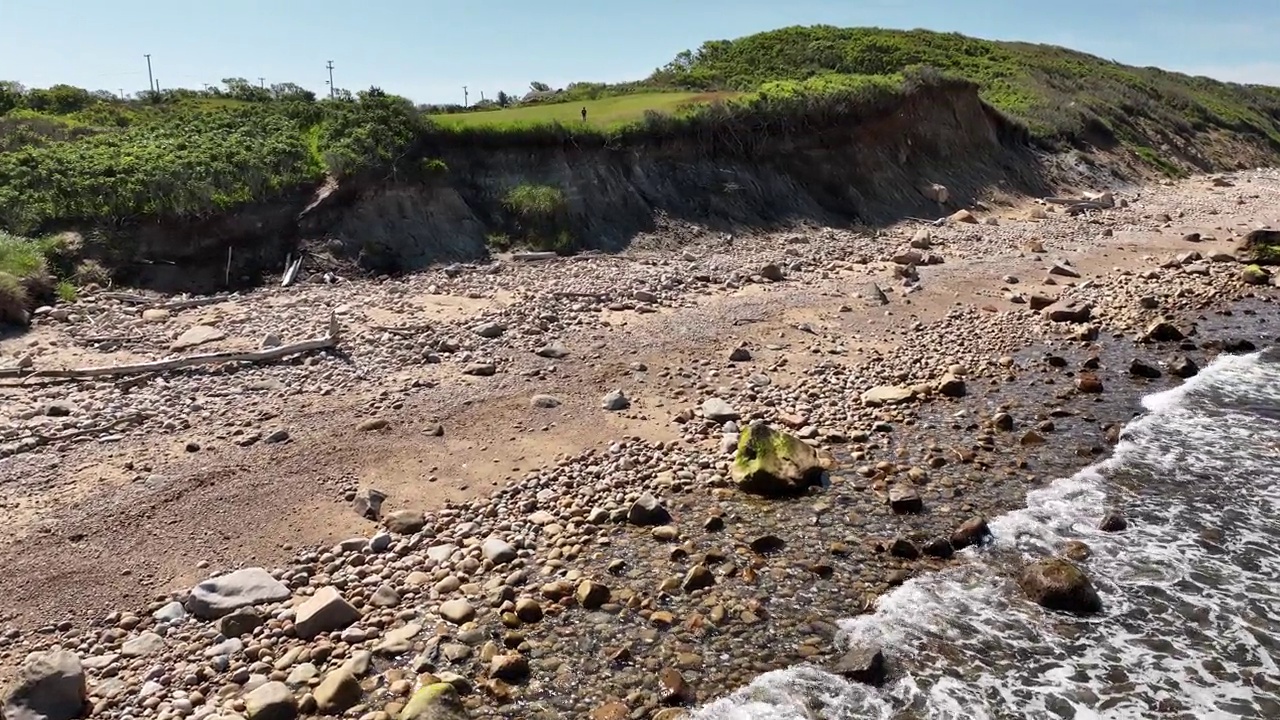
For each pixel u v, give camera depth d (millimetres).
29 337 14648
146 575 8375
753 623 7789
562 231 22906
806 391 13641
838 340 16266
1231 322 18000
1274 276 21469
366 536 9211
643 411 12688
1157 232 28172
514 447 11375
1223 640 7715
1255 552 9133
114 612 7820
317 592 8023
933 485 10562
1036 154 39031
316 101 27078
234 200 19797
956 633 7750
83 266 17578
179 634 7551
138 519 9250
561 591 8133
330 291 18297
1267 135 58406
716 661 7270
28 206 18359
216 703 6727
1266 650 7582
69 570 8352
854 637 7641
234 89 38312
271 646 7438
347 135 22562
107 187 18969
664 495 10203
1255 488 10570
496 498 10031
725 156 28109
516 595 8141
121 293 17109
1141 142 46469
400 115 23594
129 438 11133
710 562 8742
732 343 15828
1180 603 8242
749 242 24828
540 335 15773
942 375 14531
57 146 21688
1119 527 9570
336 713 6609
